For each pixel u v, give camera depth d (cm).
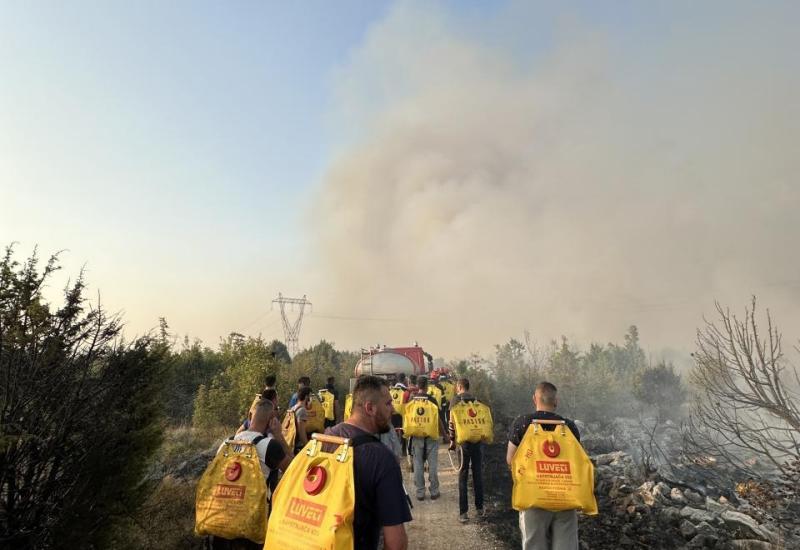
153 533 551
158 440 453
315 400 862
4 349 369
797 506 604
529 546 412
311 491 229
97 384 411
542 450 410
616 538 570
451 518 690
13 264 388
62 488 387
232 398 1415
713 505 631
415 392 1015
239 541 374
